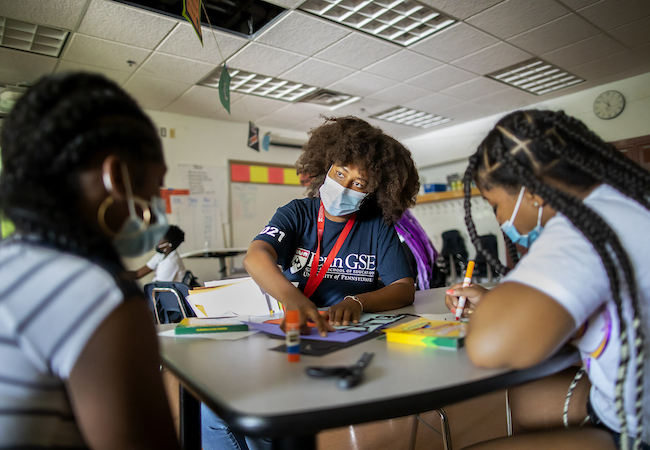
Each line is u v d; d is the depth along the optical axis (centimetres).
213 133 578
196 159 561
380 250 159
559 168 74
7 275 44
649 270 66
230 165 590
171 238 355
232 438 124
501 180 80
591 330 71
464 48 397
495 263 88
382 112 589
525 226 83
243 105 525
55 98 51
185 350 88
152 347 52
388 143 158
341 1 313
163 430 52
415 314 122
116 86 57
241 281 136
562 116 76
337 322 108
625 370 65
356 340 90
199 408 96
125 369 47
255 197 615
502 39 383
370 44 378
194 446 95
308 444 65
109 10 297
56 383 46
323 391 60
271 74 432
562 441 75
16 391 43
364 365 70
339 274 157
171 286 243
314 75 441
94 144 50
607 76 497
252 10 317
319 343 88
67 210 50
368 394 59
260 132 623
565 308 62
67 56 364
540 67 457
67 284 46
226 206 584
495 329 65
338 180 150
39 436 45
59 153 49
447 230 703
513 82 501
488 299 70
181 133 550
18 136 50
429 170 746
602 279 64
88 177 51
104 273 48
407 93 512
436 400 59
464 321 102
